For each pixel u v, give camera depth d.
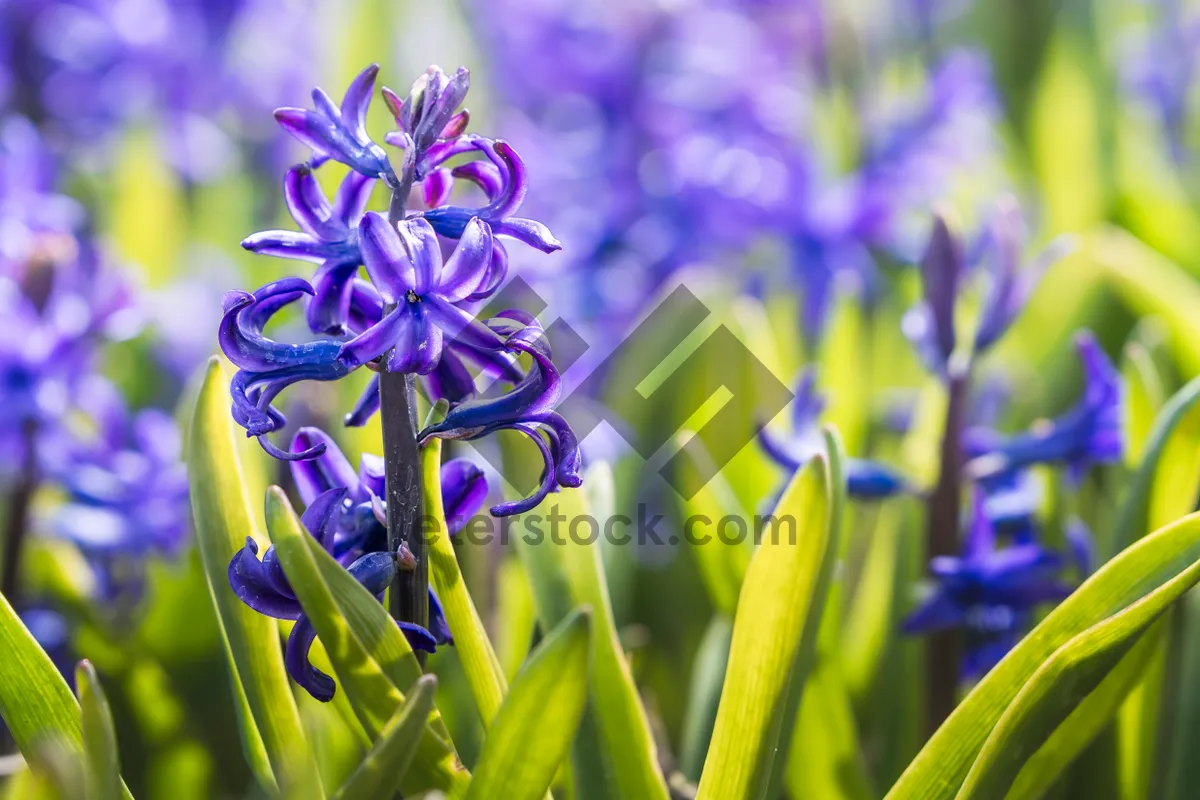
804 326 1.23
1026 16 2.11
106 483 0.91
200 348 1.27
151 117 1.61
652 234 1.32
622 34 1.45
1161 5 2.05
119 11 1.72
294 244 0.63
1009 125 2.06
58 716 0.67
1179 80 1.98
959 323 0.83
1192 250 1.36
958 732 0.67
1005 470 0.81
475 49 1.76
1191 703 0.77
